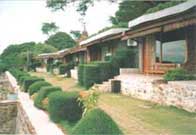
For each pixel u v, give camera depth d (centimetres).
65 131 908
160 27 1467
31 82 2223
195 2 1190
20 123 1505
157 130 850
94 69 1975
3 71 6869
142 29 1644
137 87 1507
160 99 1267
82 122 647
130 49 2177
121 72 2009
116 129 638
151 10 2281
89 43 2842
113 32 2220
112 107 1234
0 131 1722
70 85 2350
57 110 1023
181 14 1275
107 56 2505
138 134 809
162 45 1742
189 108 1070
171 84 1188
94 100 931
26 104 1505
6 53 8462
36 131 912
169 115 1048
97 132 621
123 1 3897
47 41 8612
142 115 1060
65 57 4488
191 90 1057
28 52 6850
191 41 1467
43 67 5903
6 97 2273
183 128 863
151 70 1866
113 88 1748
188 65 1458
